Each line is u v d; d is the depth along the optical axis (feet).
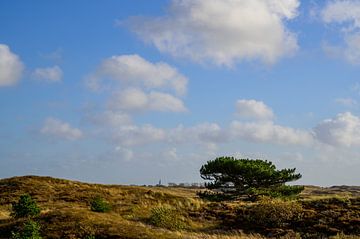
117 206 135.54
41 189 166.81
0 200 151.94
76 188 172.96
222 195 154.71
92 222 91.25
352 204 116.88
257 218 112.47
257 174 152.25
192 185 392.06
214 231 106.01
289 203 120.88
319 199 124.47
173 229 105.70
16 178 185.57
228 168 153.17
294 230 103.96
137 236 83.15
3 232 89.92
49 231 86.99
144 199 154.81
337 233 97.96
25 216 101.65
